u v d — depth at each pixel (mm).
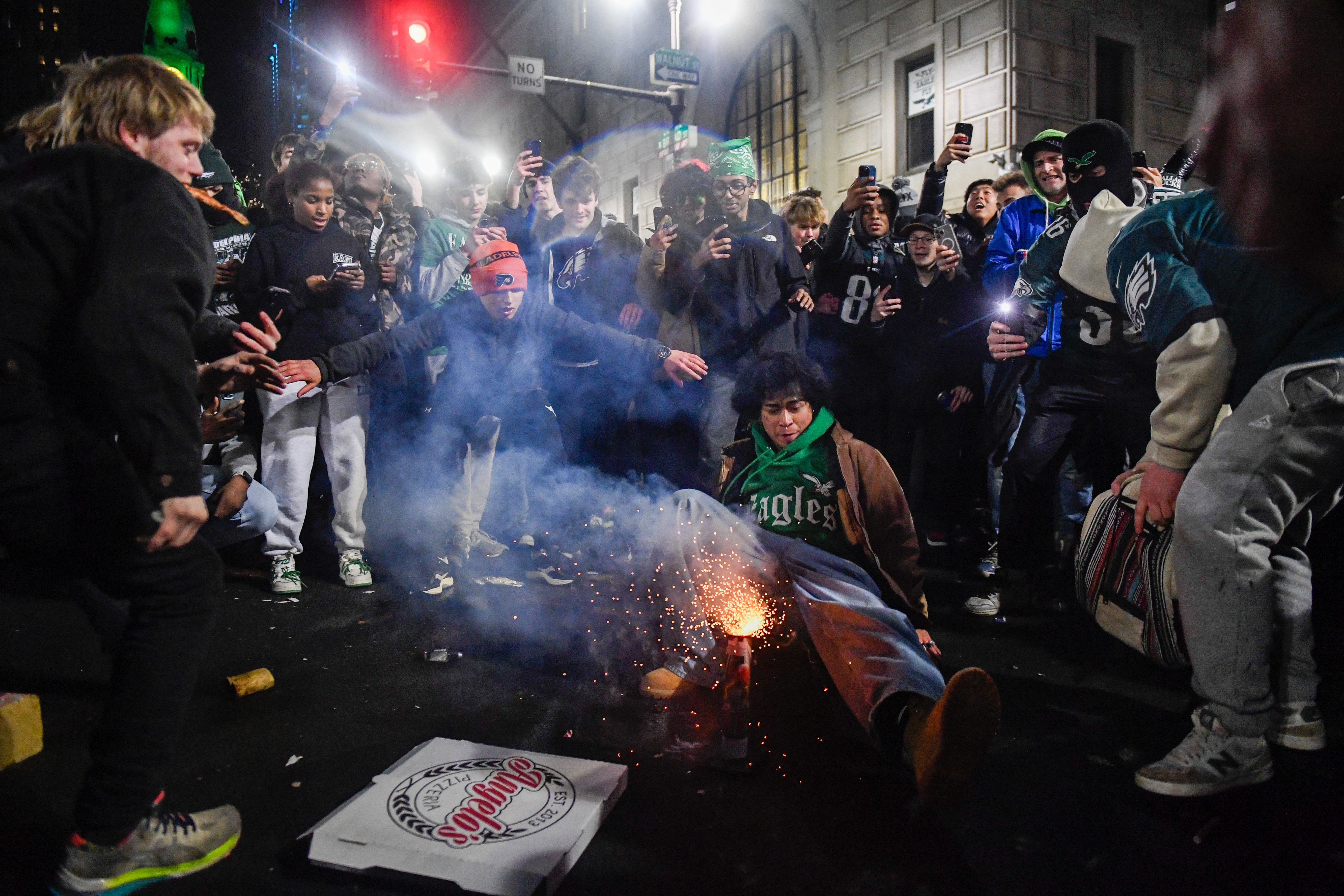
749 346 3945
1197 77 11297
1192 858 1755
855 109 11859
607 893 1618
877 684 1973
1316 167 1371
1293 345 1855
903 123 11258
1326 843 1801
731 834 1836
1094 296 2928
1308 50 1279
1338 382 1772
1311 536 2385
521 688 2641
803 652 2793
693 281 3816
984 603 3443
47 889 1592
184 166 1748
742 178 3951
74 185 1465
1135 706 2547
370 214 4250
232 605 3490
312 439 3707
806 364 2627
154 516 1452
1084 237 2920
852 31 11797
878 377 4516
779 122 13898
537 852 1655
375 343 3203
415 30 9281
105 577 1532
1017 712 2498
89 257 1450
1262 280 1863
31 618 3275
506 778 1957
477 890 1595
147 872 1597
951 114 10469
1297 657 2158
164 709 1535
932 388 4355
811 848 1788
